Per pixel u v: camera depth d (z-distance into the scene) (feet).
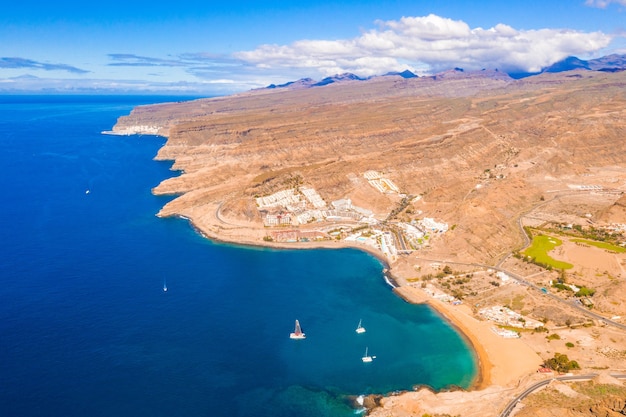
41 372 614.75
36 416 540.11
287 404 576.20
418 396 584.40
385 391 603.26
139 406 562.66
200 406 567.59
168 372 625.00
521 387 591.78
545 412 526.98
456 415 546.26
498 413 542.57
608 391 565.12
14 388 583.17
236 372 631.97
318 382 617.21
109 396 576.61
